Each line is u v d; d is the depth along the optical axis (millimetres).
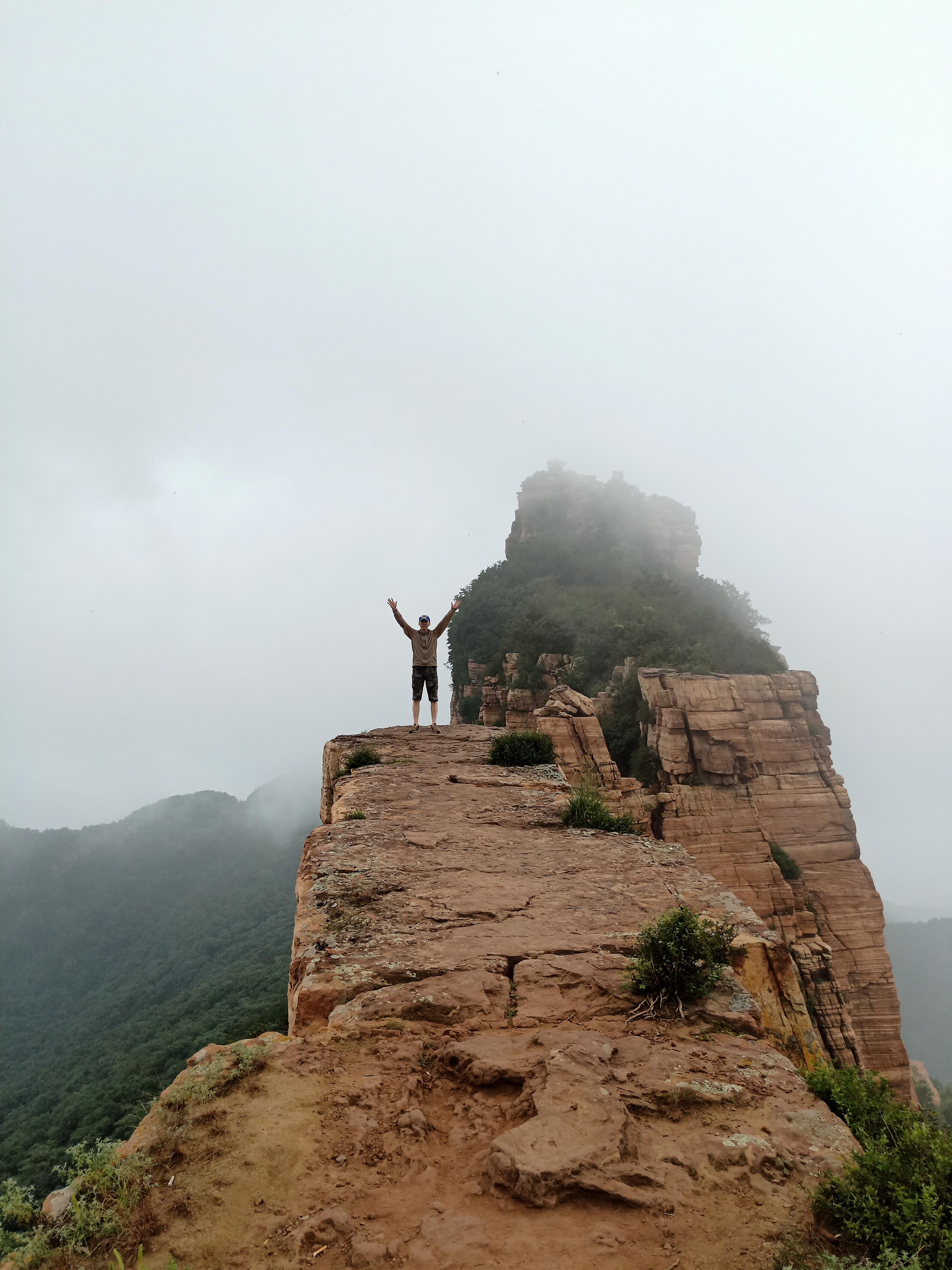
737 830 49250
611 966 5684
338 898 7129
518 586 110750
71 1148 3434
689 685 54281
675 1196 3180
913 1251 2818
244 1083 4078
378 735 17031
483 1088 4160
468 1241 2889
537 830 9883
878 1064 44906
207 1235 2934
